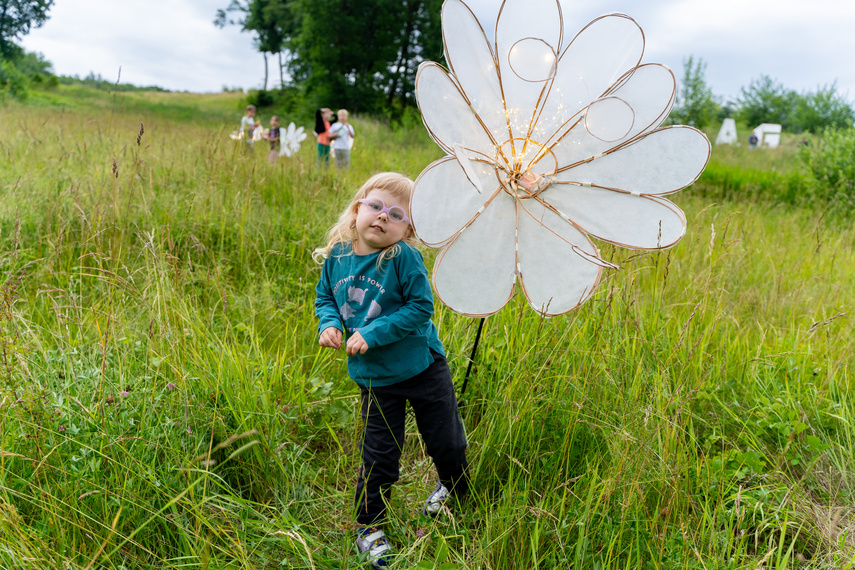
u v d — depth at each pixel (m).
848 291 4.33
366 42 32.12
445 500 2.25
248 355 2.77
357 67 31.92
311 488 2.32
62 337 2.53
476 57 2.15
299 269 4.17
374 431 2.09
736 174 10.70
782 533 1.91
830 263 5.00
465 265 2.21
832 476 2.52
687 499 2.12
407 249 2.06
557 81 2.23
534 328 2.95
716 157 15.84
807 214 7.83
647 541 1.98
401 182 2.05
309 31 31.23
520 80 2.21
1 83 27.03
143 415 2.12
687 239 5.14
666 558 1.94
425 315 2.00
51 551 1.66
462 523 2.17
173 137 8.05
